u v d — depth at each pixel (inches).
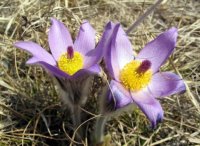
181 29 11.9
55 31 8.0
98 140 8.2
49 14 10.9
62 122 9.1
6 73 9.6
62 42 8.0
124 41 7.8
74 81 7.4
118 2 12.7
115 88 6.9
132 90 7.3
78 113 8.0
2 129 9.0
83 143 8.3
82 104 7.9
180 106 9.9
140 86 7.3
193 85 10.4
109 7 12.6
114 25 7.3
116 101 6.8
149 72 7.5
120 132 9.4
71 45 8.1
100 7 12.6
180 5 13.5
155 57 7.8
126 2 13.0
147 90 7.4
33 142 8.6
